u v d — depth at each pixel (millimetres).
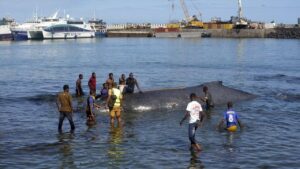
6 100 29906
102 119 23453
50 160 16281
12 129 21125
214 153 17188
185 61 69000
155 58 76375
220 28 181875
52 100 29797
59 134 20125
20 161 16141
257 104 28203
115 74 49469
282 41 144875
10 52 94750
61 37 167500
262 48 104688
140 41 156625
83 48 111375
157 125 22141
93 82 29984
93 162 16078
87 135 19953
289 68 56531
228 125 20797
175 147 18000
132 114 24812
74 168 15438
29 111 25859
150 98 26469
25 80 43062
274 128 21547
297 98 30812
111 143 18609
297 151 17578
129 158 16547
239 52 90562
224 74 49094
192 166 15656
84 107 26422
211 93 28625
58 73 50406
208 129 21172
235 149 17766
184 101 26891
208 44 127375
